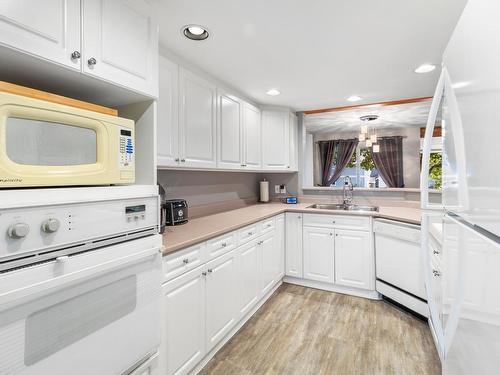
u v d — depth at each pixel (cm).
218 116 234
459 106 78
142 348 109
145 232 110
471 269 70
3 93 71
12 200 70
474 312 68
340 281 278
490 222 57
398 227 237
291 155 339
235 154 260
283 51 186
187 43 174
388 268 248
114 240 97
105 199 93
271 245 270
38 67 90
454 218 86
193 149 202
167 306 137
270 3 137
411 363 171
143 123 128
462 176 77
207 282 170
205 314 168
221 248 185
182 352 147
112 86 109
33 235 73
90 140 94
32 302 74
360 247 269
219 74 224
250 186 355
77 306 85
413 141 548
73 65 92
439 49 184
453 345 86
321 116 394
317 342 194
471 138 69
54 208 78
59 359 81
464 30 73
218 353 183
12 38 76
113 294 97
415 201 304
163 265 134
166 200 208
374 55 193
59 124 85
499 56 53
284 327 214
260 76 229
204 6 139
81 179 89
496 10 54
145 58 120
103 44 102
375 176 594
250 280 227
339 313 236
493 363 57
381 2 136
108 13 104
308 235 293
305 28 159
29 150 77
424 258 127
